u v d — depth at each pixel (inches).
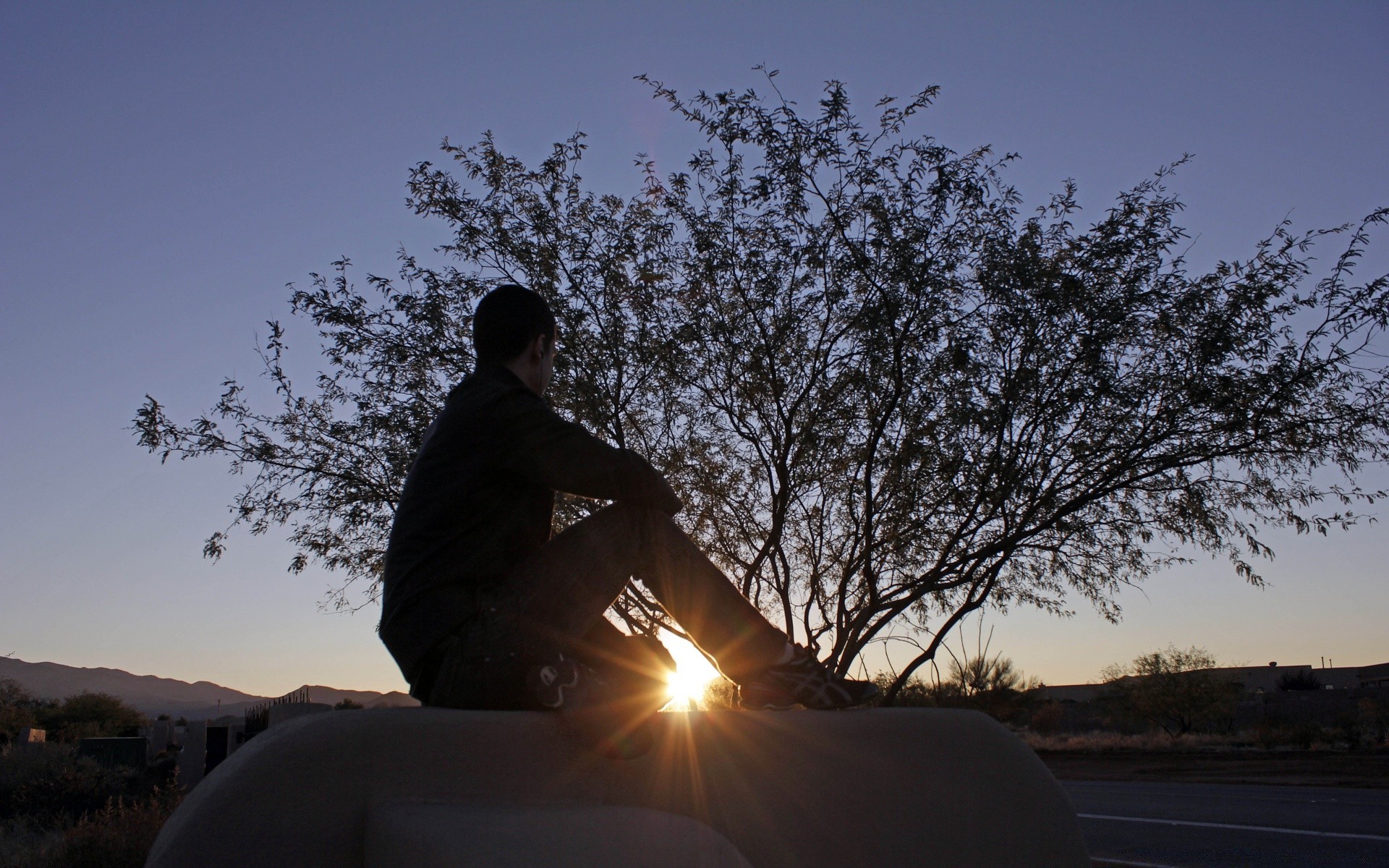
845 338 228.4
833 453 230.5
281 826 61.0
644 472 75.7
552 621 71.7
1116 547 229.1
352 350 230.1
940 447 215.0
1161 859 424.2
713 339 229.9
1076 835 79.9
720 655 78.4
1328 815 545.6
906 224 220.4
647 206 240.4
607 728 68.2
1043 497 216.2
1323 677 3090.6
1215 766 958.4
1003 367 217.5
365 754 63.7
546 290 225.1
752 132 222.7
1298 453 207.9
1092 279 214.4
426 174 238.8
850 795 75.4
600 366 226.5
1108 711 1819.6
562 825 55.2
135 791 622.8
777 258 228.7
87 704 2276.1
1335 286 201.8
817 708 80.0
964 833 77.4
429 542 75.2
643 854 50.4
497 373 82.6
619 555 75.9
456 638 71.9
